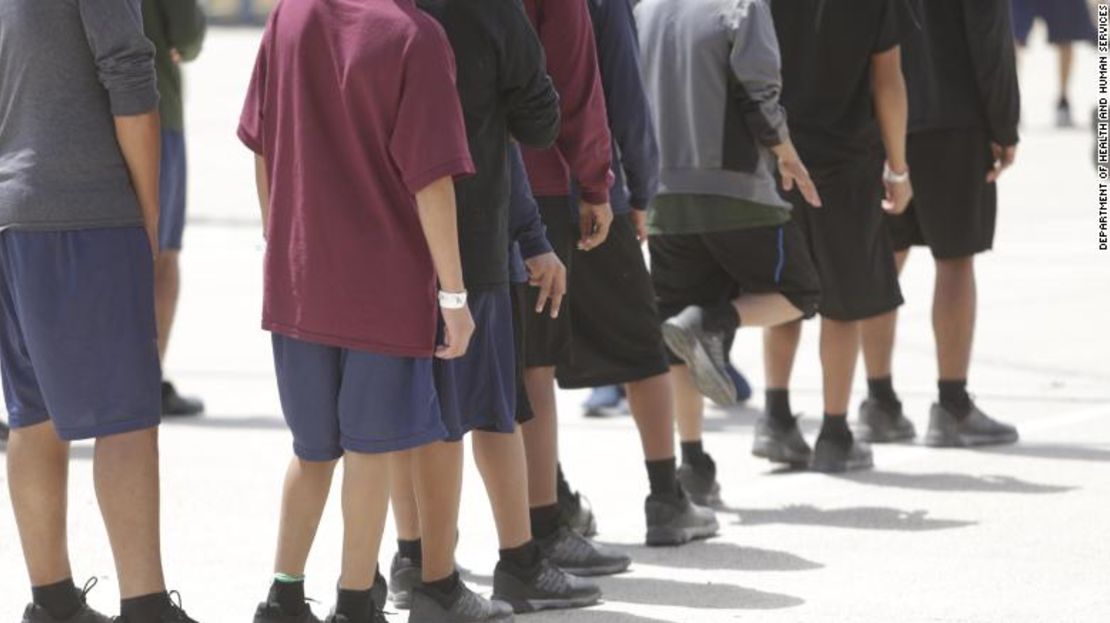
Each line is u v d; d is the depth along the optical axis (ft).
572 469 82.99
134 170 51.96
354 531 53.21
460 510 75.31
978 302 125.29
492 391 57.06
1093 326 116.37
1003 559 66.39
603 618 59.52
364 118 50.80
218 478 80.74
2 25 51.65
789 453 81.15
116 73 50.98
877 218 78.74
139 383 52.47
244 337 117.70
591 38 60.34
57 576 55.06
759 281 72.49
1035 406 94.99
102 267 51.70
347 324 51.24
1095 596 61.46
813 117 77.20
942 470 81.05
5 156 52.08
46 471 54.54
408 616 58.70
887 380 86.89
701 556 67.46
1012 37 82.38
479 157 55.57
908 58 83.76
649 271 73.46
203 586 64.13
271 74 52.65
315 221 51.31
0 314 53.52
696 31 71.20
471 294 55.98
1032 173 183.11
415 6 51.78
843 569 65.36
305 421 52.80
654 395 68.08
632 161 64.95
